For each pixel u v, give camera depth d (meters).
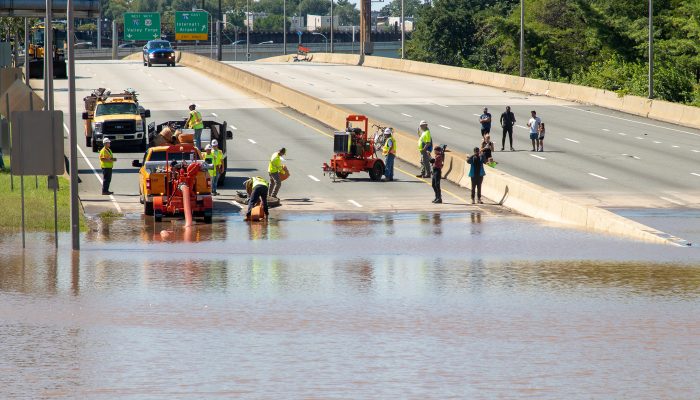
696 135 113.81
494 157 97.19
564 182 83.19
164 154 72.12
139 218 67.62
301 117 127.00
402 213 70.56
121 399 25.42
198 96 148.38
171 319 34.88
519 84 160.12
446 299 38.66
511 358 29.53
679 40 192.75
